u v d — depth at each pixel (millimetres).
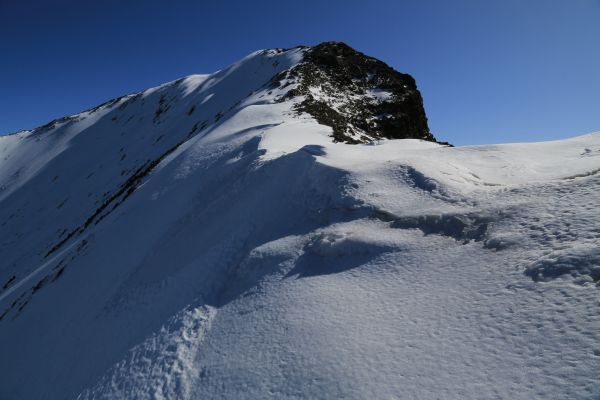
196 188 23859
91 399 10766
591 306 6586
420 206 12703
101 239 30188
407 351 7410
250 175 20062
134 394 9734
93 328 16797
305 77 49406
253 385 8094
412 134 44688
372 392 6750
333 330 8781
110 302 17969
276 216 15727
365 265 11070
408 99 47750
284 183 17453
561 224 9266
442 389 6316
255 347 9297
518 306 7379
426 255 10523
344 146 21266
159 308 13820
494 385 6020
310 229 13883
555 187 11398
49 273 33656
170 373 9812
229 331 10508
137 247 22781
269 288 11719
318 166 16516
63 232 62625
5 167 119000
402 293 9328
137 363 11055
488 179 14305
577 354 5883
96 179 79438
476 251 9883
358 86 51438
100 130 110688
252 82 69500
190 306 12500
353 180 15117
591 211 9320
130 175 68062
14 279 53781
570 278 7395
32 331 24156
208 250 15562
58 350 18328
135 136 91500
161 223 23266
